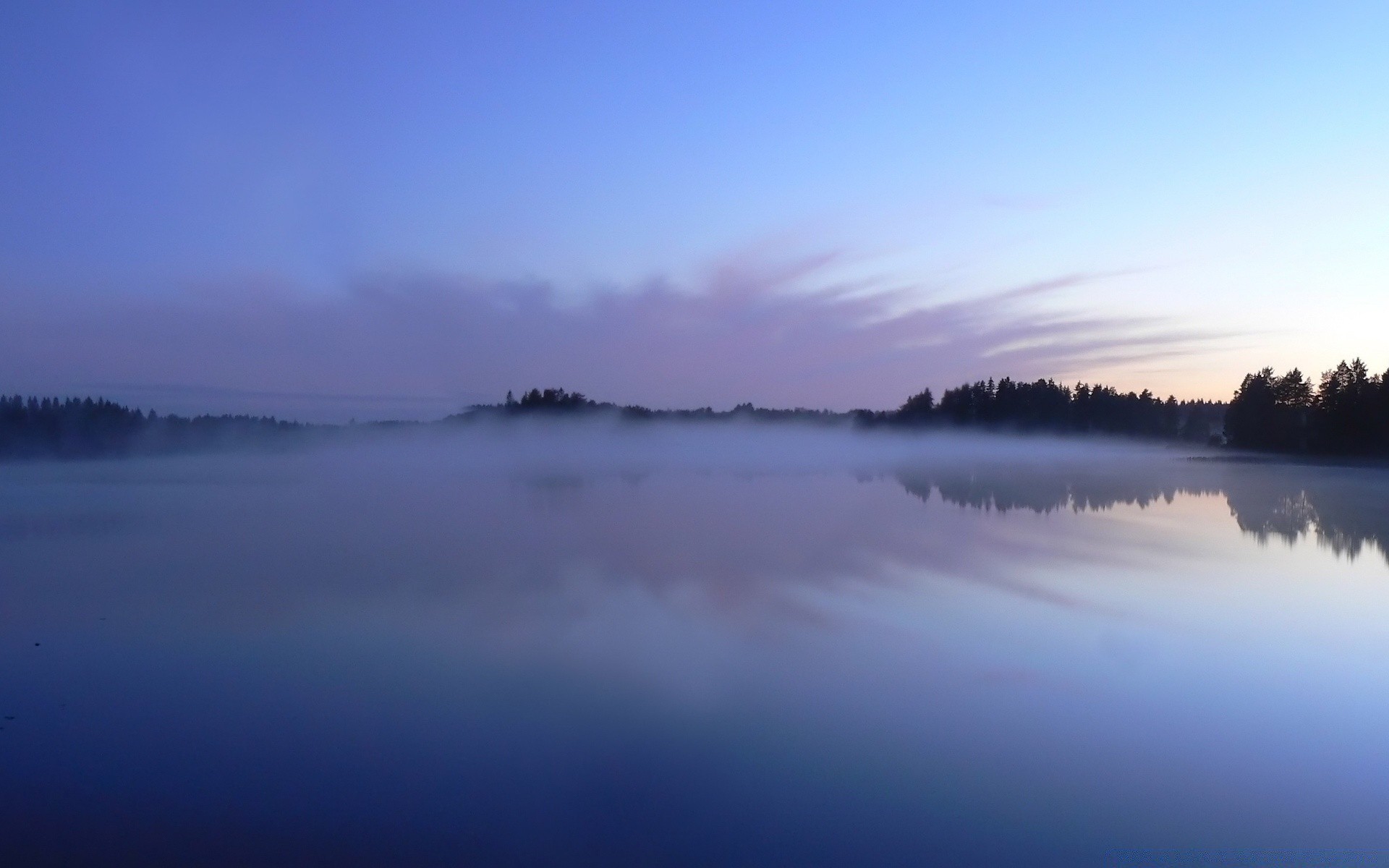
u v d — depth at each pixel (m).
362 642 9.98
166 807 6.20
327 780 6.62
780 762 6.90
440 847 5.71
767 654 9.54
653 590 12.67
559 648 9.81
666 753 7.07
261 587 12.83
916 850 5.68
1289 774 6.70
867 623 10.87
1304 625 10.73
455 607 11.59
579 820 6.05
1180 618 11.10
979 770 6.76
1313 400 50.91
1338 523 20.19
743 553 15.79
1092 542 17.11
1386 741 7.25
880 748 7.17
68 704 8.13
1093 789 6.45
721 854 5.61
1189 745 7.22
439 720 7.72
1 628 10.52
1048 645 9.84
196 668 9.12
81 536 17.86
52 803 6.27
